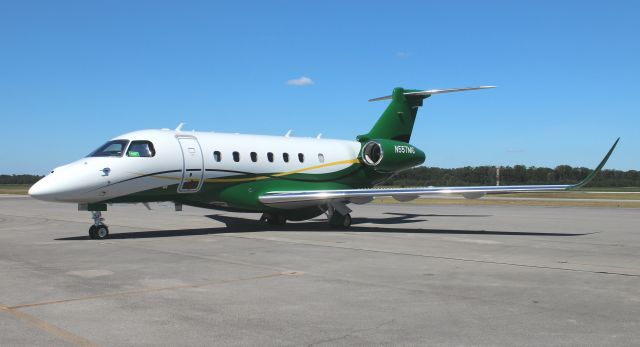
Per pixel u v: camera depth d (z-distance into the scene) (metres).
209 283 8.77
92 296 7.75
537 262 11.20
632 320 6.57
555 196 59.62
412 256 11.99
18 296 7.74
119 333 5.93
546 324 6.38
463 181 70.69
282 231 18.05
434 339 5.79
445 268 10.37
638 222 22.34
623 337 5.88
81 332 5.96
